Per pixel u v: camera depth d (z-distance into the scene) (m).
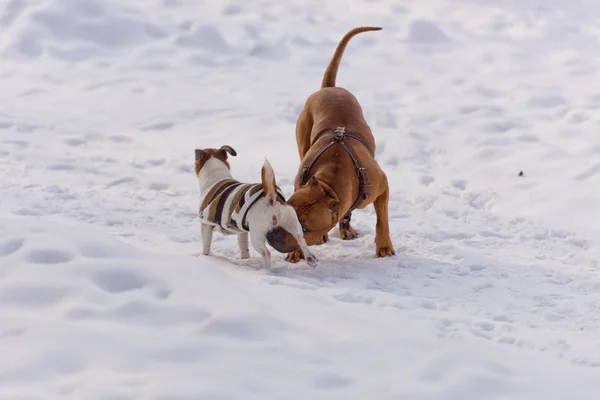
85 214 9.78
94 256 6.92
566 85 19.36
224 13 26.53
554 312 7.01
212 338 5.47
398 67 21.89
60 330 5.44
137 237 9.01
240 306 5.92
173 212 10.20
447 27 25.86
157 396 4.54
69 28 24.09
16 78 20.88
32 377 4.86
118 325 5.67
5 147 13.45
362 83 20.00
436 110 17.16
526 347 6.00
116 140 14.89
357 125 8.91
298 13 27.05
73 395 4.62
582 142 14.80
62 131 15.24
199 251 8.38
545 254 9.05
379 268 8.16
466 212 10.69
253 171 12.72
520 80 20.00
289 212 7.30
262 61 22.69
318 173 7.96
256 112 16.98
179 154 13.72
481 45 24.06
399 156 13.91
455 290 7.56
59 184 11.29
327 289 7.13
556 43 24.06
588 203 11.38
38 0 24.98
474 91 18.84
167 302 6.00
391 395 4.78
